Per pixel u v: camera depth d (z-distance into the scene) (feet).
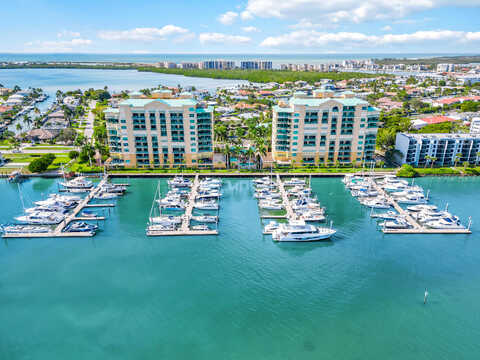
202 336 255.29
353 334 258.98
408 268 336.49
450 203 483.10
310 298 293.84
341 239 387.34
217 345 247.70
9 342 250.37
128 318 271.90
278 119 591.78
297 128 584.81
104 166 584.81
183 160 597.11
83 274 322.75
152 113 562.25
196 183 544.62
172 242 376.89
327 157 607.37
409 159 615.16
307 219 424.46
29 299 290.76
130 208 458.91
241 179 571.28
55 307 282.36
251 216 438.81
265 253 358.23
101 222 419.74
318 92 628.69
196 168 598.34
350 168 604.49
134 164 595.06
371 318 273.95
